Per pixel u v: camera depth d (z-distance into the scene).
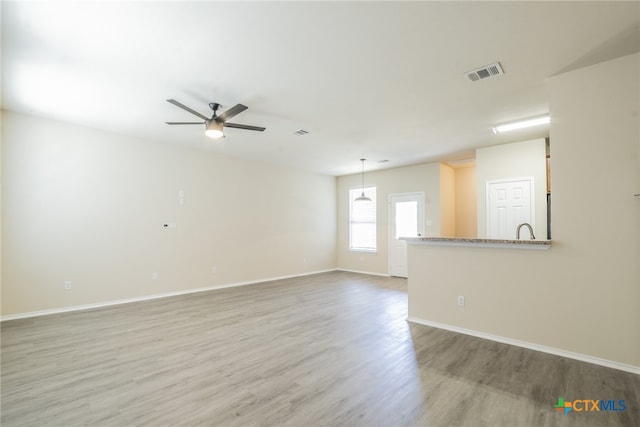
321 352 3.01
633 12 2.11
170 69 2.91
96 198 4.68
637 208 2.58
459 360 2.83
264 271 6.93
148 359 2.85
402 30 2.32
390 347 3.13
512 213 5.23
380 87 3.26
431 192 6.90
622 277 2.64
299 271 7.69
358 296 5.42
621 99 2.66
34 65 2.85
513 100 3.57
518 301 3.17
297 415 2.01
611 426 1.91
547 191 4.96
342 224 8.66
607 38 2.40
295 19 2.20
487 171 5.52
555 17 2.17
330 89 3.31
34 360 2.81
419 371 2.62
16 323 3.85
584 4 2.04
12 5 2.04
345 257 8.55
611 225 2.69
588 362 2.76
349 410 2.06
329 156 6.39
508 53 2.62
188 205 5.71
